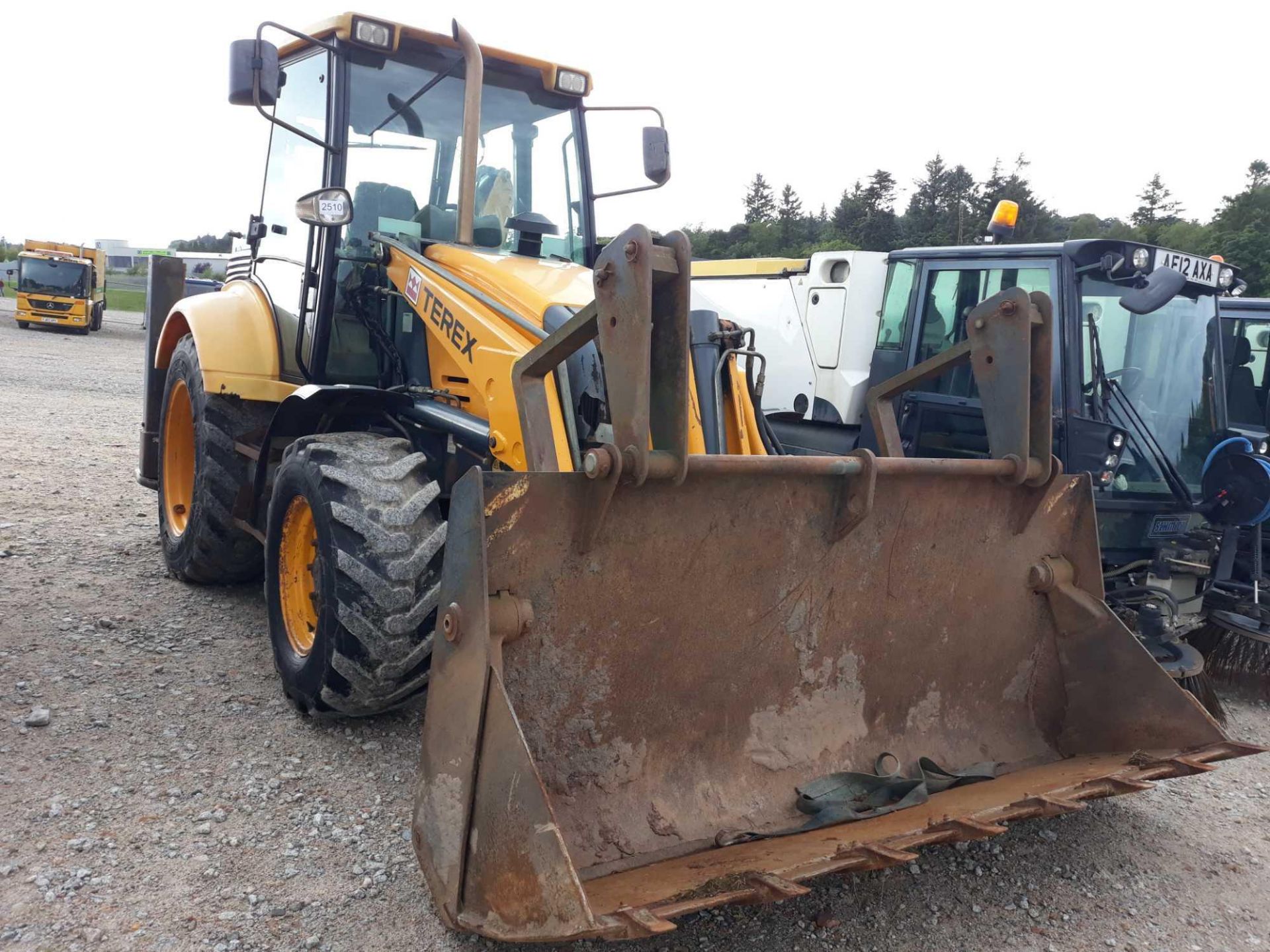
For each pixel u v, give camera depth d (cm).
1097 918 292
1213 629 554
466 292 377
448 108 443
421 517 339
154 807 306
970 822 257
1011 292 325
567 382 340
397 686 339
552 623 259
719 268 801
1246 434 668
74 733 347
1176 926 291
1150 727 327
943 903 294
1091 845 339
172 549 522
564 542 256
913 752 325
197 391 487
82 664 406
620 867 257
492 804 224
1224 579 534
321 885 274
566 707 264
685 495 272
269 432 404
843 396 672
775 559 294
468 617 240
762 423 415
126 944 244
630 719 276
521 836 217
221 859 283
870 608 316
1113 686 337
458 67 445
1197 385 584
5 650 411
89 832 289
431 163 441
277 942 249
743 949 264
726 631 289
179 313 516
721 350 390
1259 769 425
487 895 224
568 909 206
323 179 422
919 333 623
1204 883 318
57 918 250
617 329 248
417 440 404
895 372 638
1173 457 568
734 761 293
